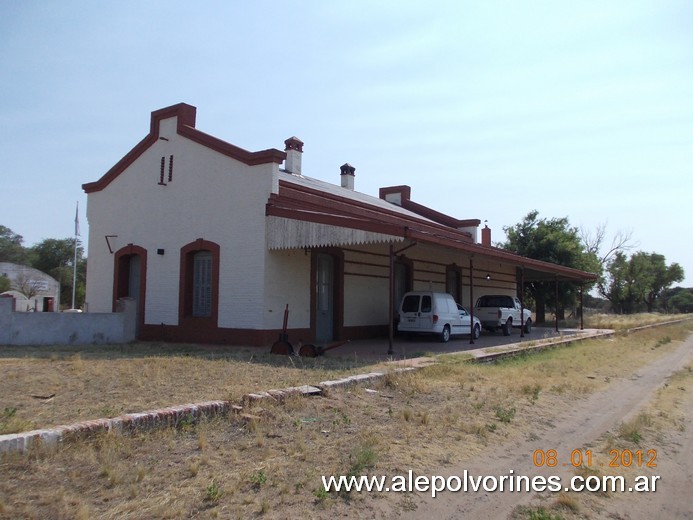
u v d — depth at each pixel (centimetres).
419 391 998
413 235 1384
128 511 452
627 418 917
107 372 1037
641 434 814
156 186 1933
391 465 610
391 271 1495
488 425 802
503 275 3266
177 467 552
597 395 1120
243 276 1667
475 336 2211
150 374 1022
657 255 8462
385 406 877
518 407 938
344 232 1488
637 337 2783
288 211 1597
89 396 819
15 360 1195
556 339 2203
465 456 670
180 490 499
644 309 8594
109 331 1730
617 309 7100
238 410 738
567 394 1090
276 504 491
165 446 607
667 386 1261
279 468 570
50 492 473
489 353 1588
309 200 1795
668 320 4994
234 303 1678
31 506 446
